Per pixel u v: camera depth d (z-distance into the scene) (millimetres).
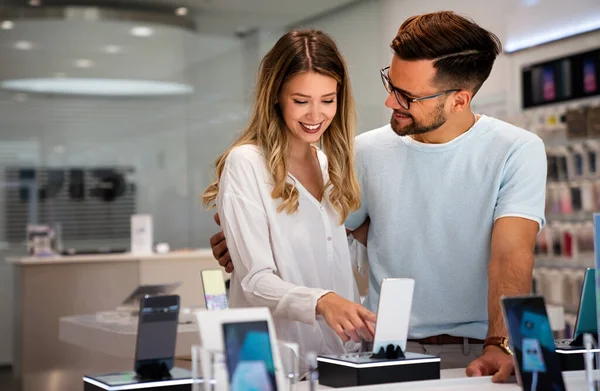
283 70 2102
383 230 2311
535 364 1538
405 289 1729
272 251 2146
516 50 7332
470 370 1769
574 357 1836
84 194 10023
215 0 9609
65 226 9977
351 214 2377
